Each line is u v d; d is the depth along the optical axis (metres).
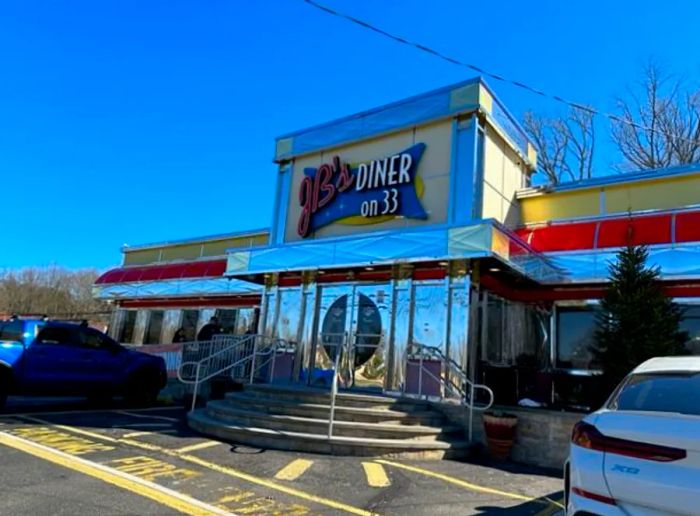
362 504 5.86
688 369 4.39
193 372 15.30
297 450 8.70
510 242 10.93
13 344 11.62
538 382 12.00
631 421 3.65
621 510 3.47
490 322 11.97
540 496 6.71
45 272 58.69
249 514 5.33
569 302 12.43
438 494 6.48
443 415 10.50
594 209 12.71
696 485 3.21
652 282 10.16
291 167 15.84
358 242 12.48
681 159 24.80
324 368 13.45
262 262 14.35
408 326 11.96
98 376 13.02
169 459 7.54
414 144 13.23
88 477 6.36
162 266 22.47
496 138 13.28
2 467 6.61
